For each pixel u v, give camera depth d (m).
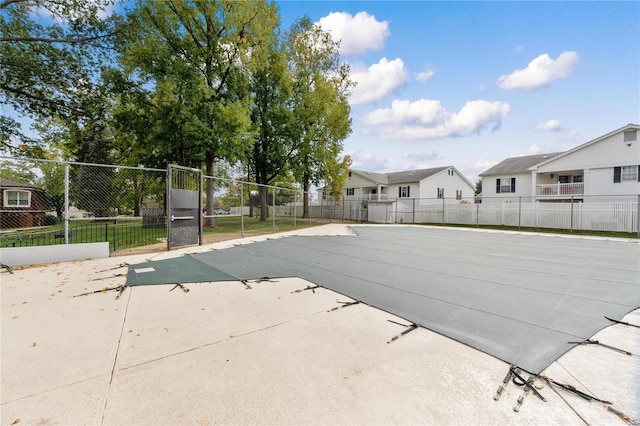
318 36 20.75
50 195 18.78
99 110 14.30
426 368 2.22
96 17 12.16
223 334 2.81
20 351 2.42
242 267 5.93
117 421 1.62
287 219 24.45
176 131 14.36
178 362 2.28
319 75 20.05
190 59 13.59
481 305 3.73
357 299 3.94
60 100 13.31
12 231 9.59
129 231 14.77
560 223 15.72
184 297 3.98
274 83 19.17
